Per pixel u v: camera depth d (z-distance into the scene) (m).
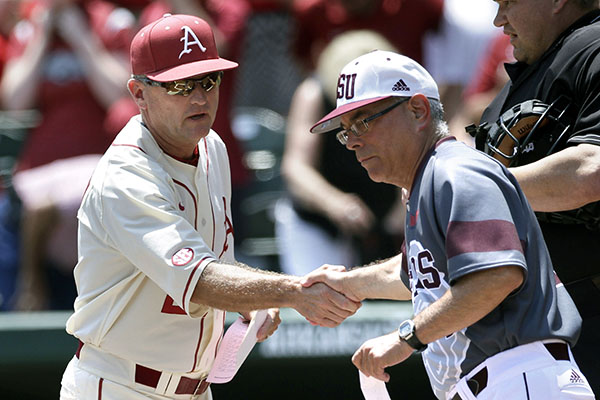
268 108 28.11
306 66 23.91
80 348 13.32
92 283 12.87
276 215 24.20
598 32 12.44
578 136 12.12
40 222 22.16
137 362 12.87
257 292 12.19
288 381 20.34
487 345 11.01
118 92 22.67
